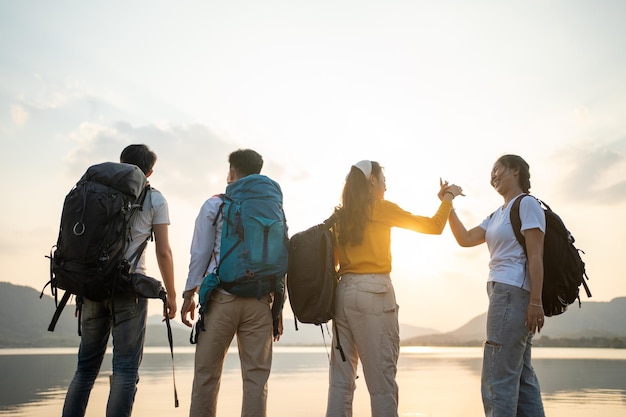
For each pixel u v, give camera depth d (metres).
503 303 2.77
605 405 5.68
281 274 2.80
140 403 5.86
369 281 2.84
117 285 2.73
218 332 2.78
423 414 5.24
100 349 2.93
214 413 2.82
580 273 2.77
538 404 2.86
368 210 2.90
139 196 2.88
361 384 8.13
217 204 2.86
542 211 2.78
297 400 6.23
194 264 2.83
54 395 6.39
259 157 3.10
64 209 2.67
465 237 3.18
